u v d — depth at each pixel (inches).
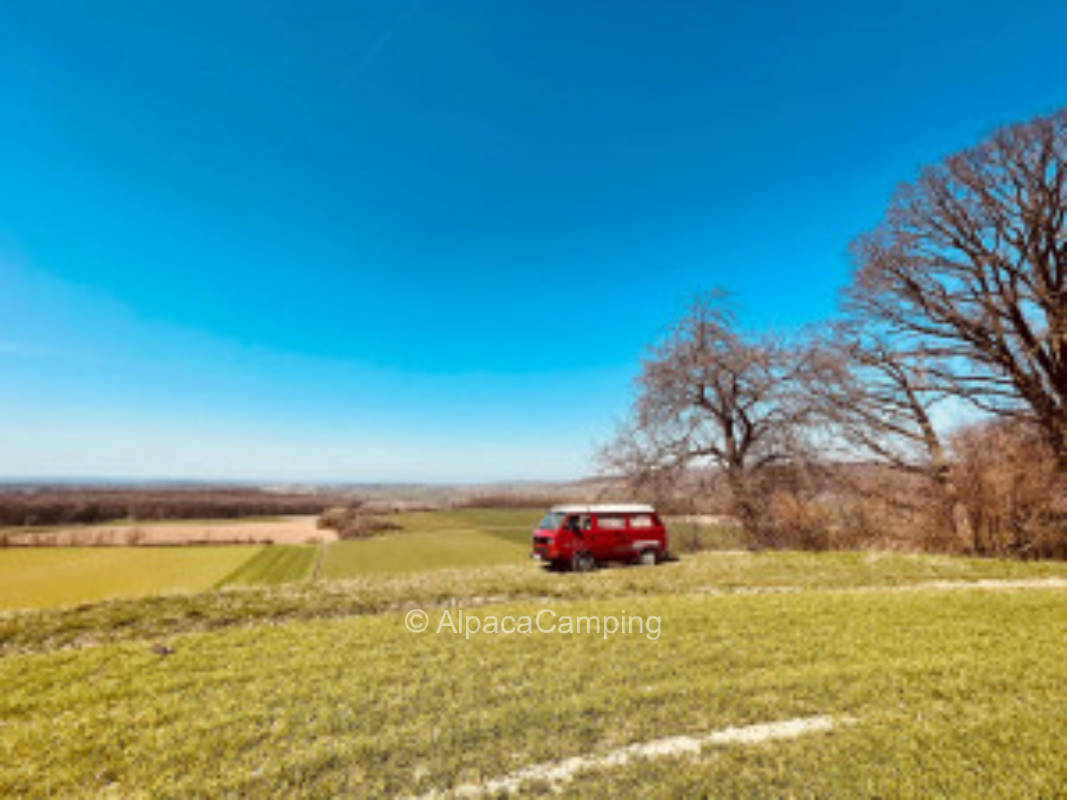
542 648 306.0
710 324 872.9
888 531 843.4
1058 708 222.2
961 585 497.7
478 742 200.7
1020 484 698.2
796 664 279.1
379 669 271.4
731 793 167.3
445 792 171.5
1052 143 740.0
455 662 282.2
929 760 182.5
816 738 200.4
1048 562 611.8
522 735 205.6
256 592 453.1
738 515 822.5
